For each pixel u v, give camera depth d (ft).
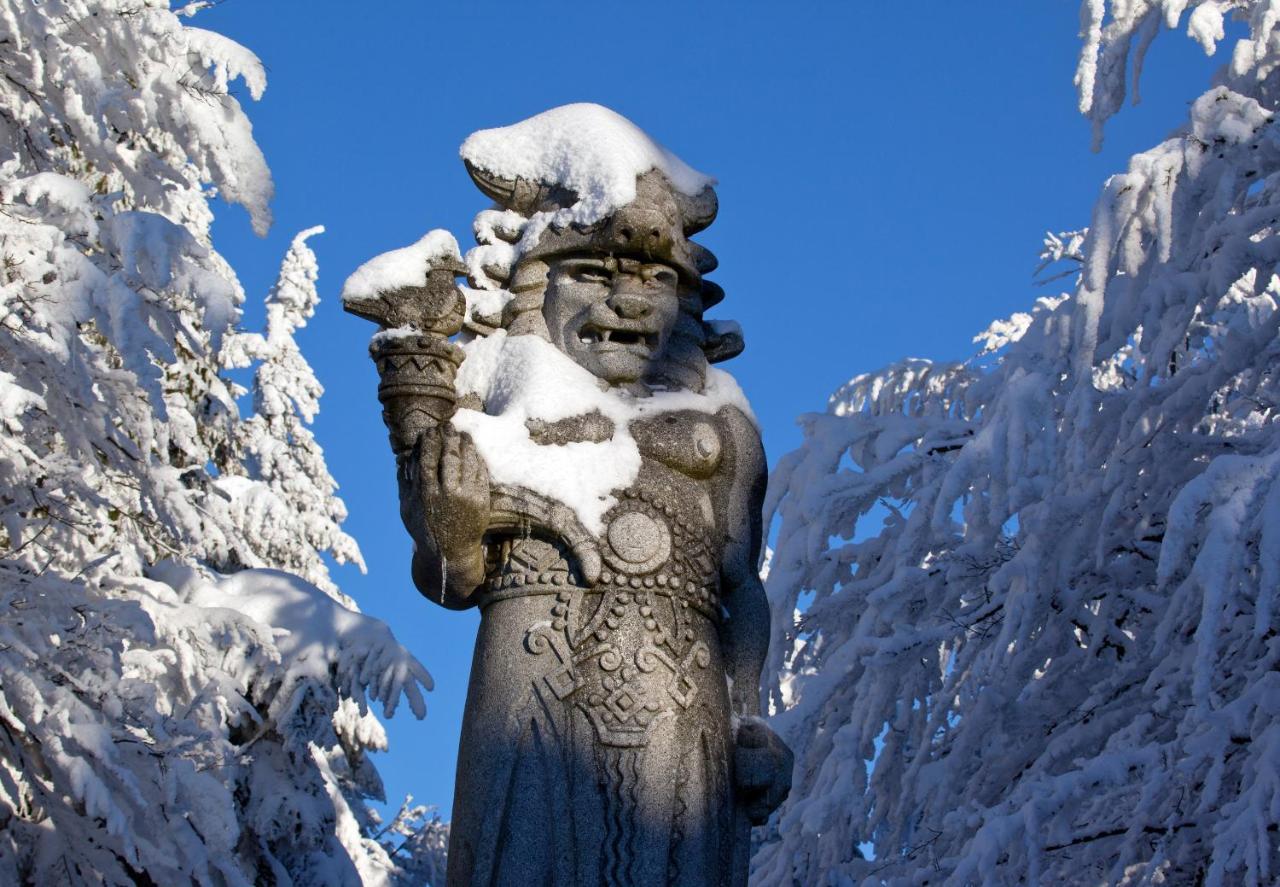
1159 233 24.35
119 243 23.80
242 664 31.07
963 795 27.25
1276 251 24.72
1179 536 20.70
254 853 32.37
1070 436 25.45
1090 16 26.78
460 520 14.17
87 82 25.72
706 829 14.12
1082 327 24.22
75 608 23.36
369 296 14.49
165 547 29.71
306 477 48.32
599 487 14.69
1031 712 26.81
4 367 23.43
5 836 22.50
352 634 32.04
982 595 28.63
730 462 15.61
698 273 16.12
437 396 14.42
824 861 27.71
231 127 25.57
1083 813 24.70
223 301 23.86
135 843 22.41
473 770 14.11
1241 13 27.55
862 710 27.73
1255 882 20.67
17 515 23.67
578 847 13.79
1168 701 24.25
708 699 14.53
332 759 49.39
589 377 15.43
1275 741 21.36
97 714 23.35
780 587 29.55
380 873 48.11
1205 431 29.17
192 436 35.68
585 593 14.46
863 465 31.27
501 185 16.12
